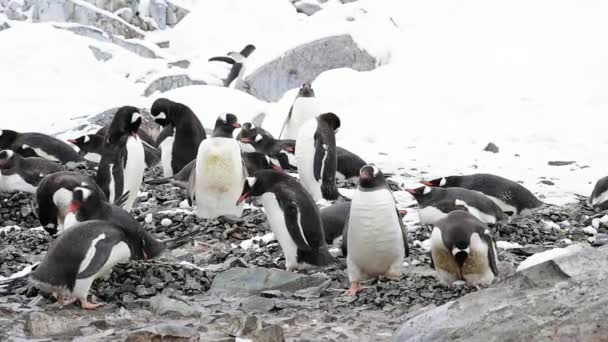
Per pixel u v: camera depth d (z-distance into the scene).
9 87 25.75
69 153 17.98
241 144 18.64
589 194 16.64
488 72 24.92
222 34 34.00
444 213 13.71
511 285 8.27
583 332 7.79
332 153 16.16
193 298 10.44
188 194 15.27
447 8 29.59
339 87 24.30
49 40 27.92
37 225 14.23
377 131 21.84
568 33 26.97
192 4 36.16
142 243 10.65
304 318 9.50
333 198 16.17
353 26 27.77
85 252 9.63
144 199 15.98
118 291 10.38
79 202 10.92
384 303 10.00
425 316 8.30
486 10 29.12
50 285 9.57
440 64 25.66
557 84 23.98
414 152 20.08
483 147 20.44
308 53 27.00
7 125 22.70
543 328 7.86
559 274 8.20
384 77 24.77
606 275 8.10
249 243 12.90
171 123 17.84
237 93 23.81
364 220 10.51
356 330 9.12
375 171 10.62
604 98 22.81
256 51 28.55
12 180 14.95
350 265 10.88
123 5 34.09
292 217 11.34
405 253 10.98
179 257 12.12
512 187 14.87
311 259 11.44
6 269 11.51
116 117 14.88
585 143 20.25
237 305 10.07
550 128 21.30
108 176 14.68
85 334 8.92
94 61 27.81
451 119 22.42
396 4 30.06
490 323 7.96
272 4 35.59
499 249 12.62
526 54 25.92
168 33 34.41
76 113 23.81
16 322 9.29
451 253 10.13
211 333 8.91
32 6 32.75
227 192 14.38
